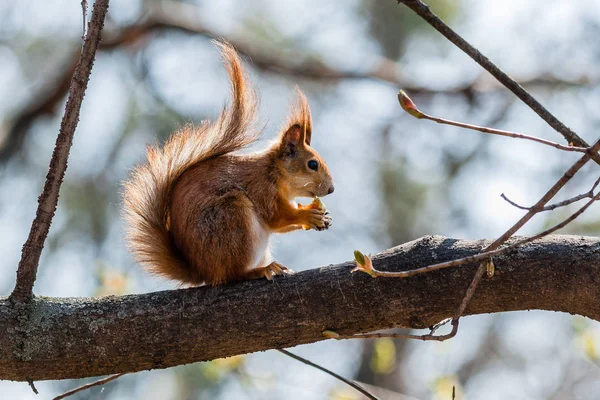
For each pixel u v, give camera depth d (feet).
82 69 23.20
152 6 60.64
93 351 23.99
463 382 67.72
